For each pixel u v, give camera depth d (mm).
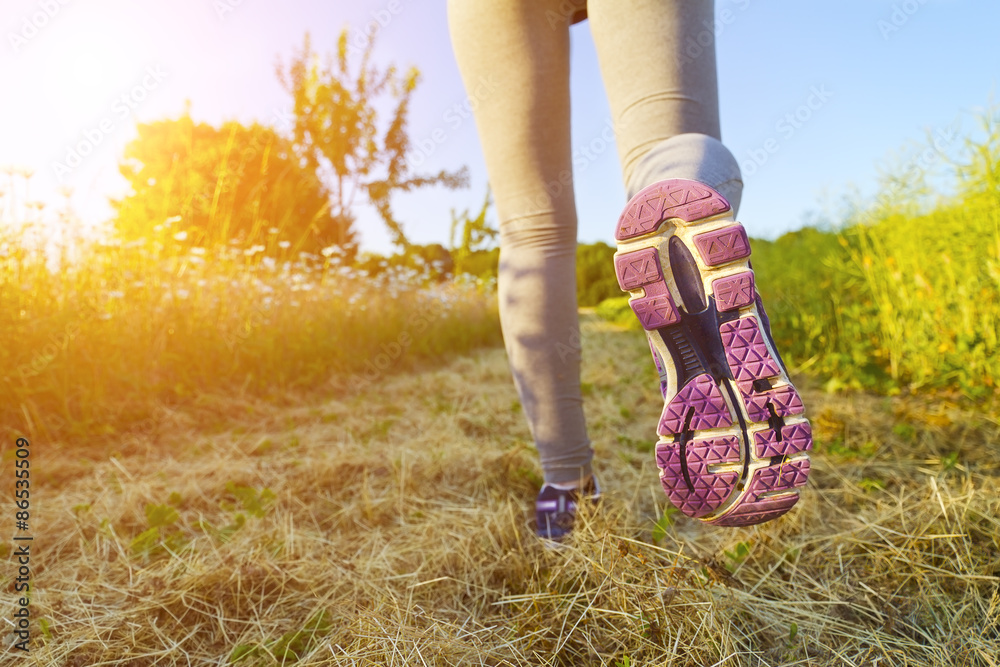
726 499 671
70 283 2439
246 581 1010
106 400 2230
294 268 4316
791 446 624
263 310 3297
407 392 3250
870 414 2051
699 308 652
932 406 2172
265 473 1726
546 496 1134
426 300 5504
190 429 2287
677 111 765
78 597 992
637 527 1126
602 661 750
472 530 1185
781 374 619
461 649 753
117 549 1196
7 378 1937
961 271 2400
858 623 852
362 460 1771
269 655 819
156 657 842
